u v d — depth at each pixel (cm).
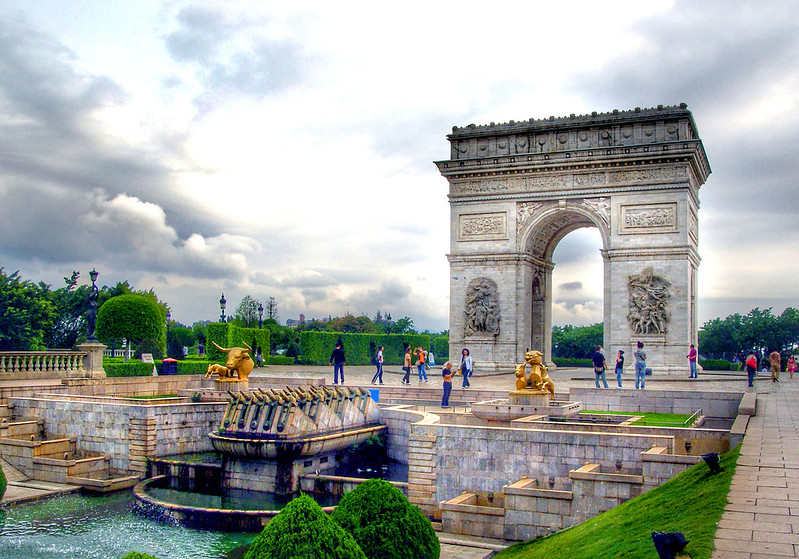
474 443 3994
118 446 5219
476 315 9125
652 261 8444
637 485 3347
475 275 9238
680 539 1909
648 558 2144
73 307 14100
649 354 8381
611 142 8706
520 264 9069
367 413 5288
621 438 3691
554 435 3825
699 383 7194
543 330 9925
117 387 6681
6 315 10706
